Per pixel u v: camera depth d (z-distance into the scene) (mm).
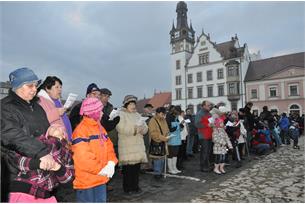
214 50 39125
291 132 10273
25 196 1885
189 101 41656
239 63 36750
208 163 6184
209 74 39531
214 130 5957
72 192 4469
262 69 36594
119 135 4305
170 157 5941
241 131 7668
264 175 5629
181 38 43188
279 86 33719
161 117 5426
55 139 2041
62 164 2027
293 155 8375
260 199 3967
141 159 4289
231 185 4828
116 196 4207
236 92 36688
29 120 2027
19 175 1882
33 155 1827
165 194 4293
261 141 8961
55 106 3137
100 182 2578
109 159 2775
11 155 1846
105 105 4789
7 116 1872
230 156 8297
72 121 3934
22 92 2066
